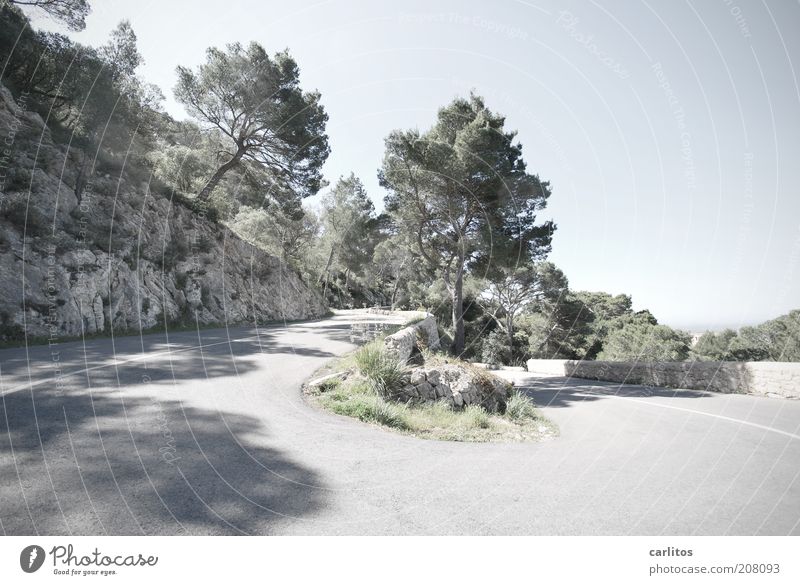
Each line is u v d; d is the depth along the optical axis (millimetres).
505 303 39844
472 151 19719
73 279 13992
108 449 4016
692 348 46312
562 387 14508
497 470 4449
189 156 26703
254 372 8367
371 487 3727
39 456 3746
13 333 11055
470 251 24328
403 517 3199
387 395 7809
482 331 40625
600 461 4941
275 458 4207
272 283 30375
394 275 55156
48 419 4688
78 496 3123
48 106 18703
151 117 21766
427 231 25391
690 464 4820
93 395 5797
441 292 38906
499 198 21125
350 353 11844
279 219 35969
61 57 17938
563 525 3197
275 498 3340
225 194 32812
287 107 27531
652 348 40875
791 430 6660
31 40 17734
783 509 3580
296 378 8086
